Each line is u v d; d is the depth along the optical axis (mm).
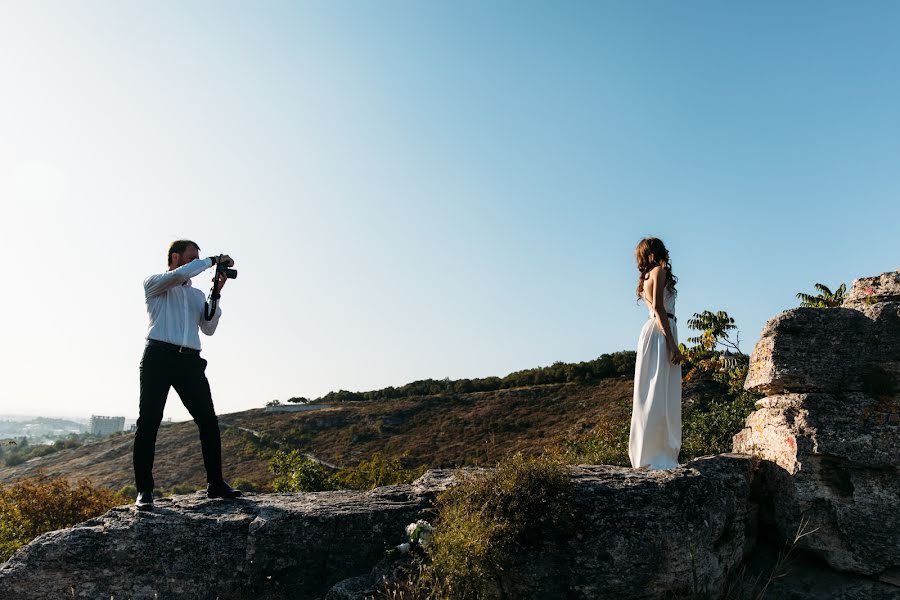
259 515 4898
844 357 5434
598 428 11547
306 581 4691
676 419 5633
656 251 5793
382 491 5621
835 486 5035
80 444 78875
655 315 5738
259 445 53625
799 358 5484
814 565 5113
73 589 4426
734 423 7973
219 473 5453
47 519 17797
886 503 4820
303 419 58938
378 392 66812
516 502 4605
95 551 4488
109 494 20422
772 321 5754
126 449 62688
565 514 4551
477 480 4945
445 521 4633
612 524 4562
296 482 18312
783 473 5258
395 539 4879
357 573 4727
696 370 14609
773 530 5434
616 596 4316
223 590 4613
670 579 4418
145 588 4531
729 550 4914
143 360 5090
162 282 5105
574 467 5730
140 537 4602
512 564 4410
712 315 15430
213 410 5430
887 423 4996
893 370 5246
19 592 4348
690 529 4578
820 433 5074
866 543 4770
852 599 4660
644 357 5746
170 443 58562
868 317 5523
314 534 4805
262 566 4684
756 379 5852
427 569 4309
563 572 4395
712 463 5438
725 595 4812
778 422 5465
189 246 5504
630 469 5594
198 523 4777
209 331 5633
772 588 4934
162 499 5379
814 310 5625
